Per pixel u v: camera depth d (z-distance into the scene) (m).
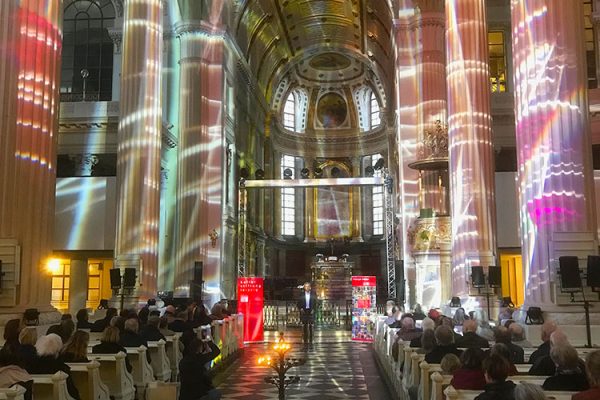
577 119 9.33
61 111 25.31
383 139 45.62
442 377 5.39
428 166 19.92
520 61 9.84
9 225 9.61
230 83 30.39
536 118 9.49
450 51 14.99
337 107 47.78
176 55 26.86
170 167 26.45
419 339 8.91
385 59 37.44
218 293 25.41
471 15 14.88
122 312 11.15
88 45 27.44
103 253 24.27
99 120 25.25
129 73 17.02
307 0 35.12
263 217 41.38
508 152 25.42
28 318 9.09
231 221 30.14
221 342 13.58
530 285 9.43
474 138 14.42
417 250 19.78
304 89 47.59
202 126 26.09
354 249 45.75
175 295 24.61
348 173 47.22
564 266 8.72
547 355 5.70
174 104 26.66
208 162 26.42
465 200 14.29
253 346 17.84
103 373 7.16
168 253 25.72
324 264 34.66
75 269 24.31
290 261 45.62
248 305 18.64
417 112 23.59
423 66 23.44
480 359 5.28
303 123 47.91
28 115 9.95
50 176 10.26
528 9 9.73
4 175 9.59
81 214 23.41
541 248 9.27
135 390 8.10
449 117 14.96
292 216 46.44
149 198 16.73
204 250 25.45
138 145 16.73
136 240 16.31
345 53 44.00
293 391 10.62
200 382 7.22
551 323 6.65
